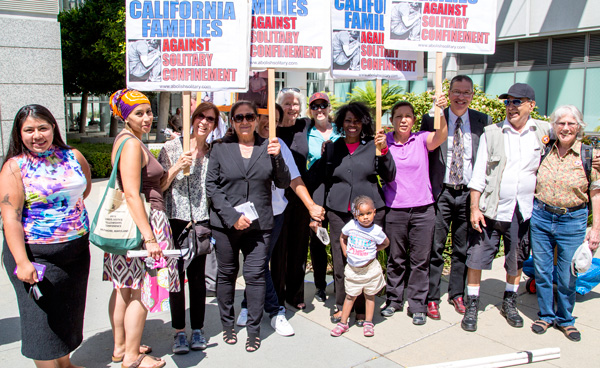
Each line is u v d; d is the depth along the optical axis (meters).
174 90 3.64
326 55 3.86
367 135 4.17
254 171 3.62
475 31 4.06
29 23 7.89
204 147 3.83
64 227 3.00
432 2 3.95
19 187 2.88
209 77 3.65
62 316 3.03
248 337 3.74
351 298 3.96
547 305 4.06
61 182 2.97
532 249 4.09
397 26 3.94
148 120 3.31
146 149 3.35
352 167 4.02
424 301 4.23
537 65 12.91
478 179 4.04
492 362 3.42
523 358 3.48
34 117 2.89
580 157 3.77
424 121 4.48
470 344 3.80
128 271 3.24
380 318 4.32
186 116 3.56
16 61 7.82
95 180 11.99
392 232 4.25
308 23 3.81
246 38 3.65
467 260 4.12
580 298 4.73
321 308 4.58
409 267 5.03
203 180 3.71
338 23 3.92
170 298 3.67
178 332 3.74
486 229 4.05
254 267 3.70
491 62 13.79
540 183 3.96
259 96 5.17
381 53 4.06
